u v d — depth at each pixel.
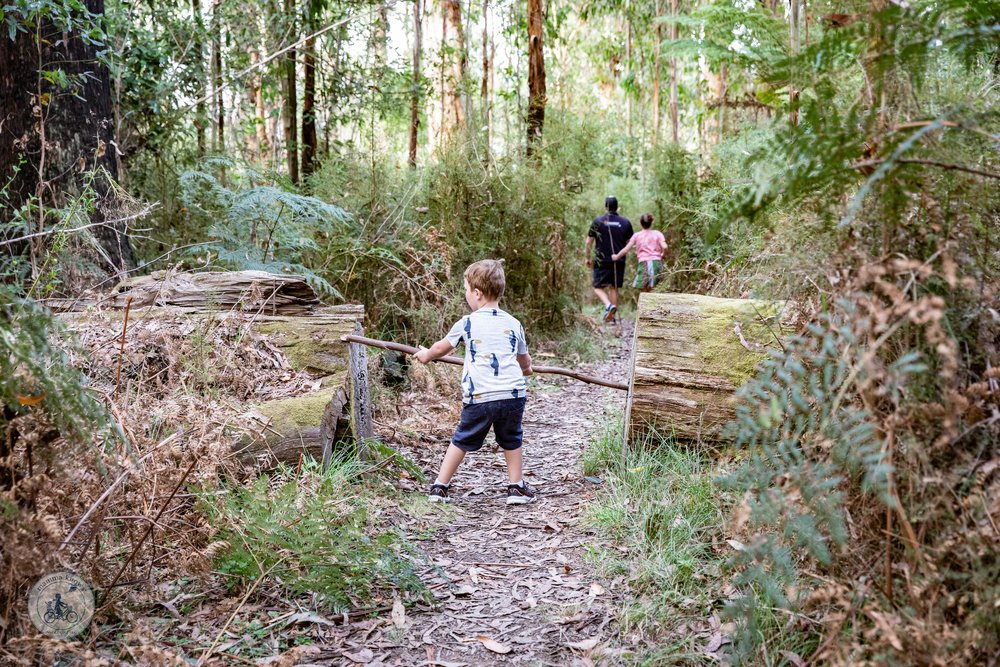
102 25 6.34
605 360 7.90
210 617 2.62
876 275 1.78
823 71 1.81
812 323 2.14
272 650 2.48
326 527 2.82
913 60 1.71
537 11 10.11
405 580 2.85
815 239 2.12
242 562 2.70
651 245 9.82
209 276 4.60
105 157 5.48
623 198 13.28
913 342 1.86
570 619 2.73
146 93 7.12
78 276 4.55
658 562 2.95
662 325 3.99
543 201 8.48
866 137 1.68
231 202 6.10
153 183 6.82
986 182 1.80
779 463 1.98
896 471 1.77
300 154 10.00
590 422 5.49
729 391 3.76
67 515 2.36
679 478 3.52
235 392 3.87
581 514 3.69
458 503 3.95
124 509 2.57
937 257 1.81
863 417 1.79
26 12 4.59
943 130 1.77
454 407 5.55
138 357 3.74
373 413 5.17
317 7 9.28
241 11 8.88
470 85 10.69
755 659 2.23
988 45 1.76
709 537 3.07
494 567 3.19
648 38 16.23
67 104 5.20
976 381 1.84
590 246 10.12
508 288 8.23
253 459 3.43
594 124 10.84
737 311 3.96
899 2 1.80
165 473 2.64
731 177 6.16
